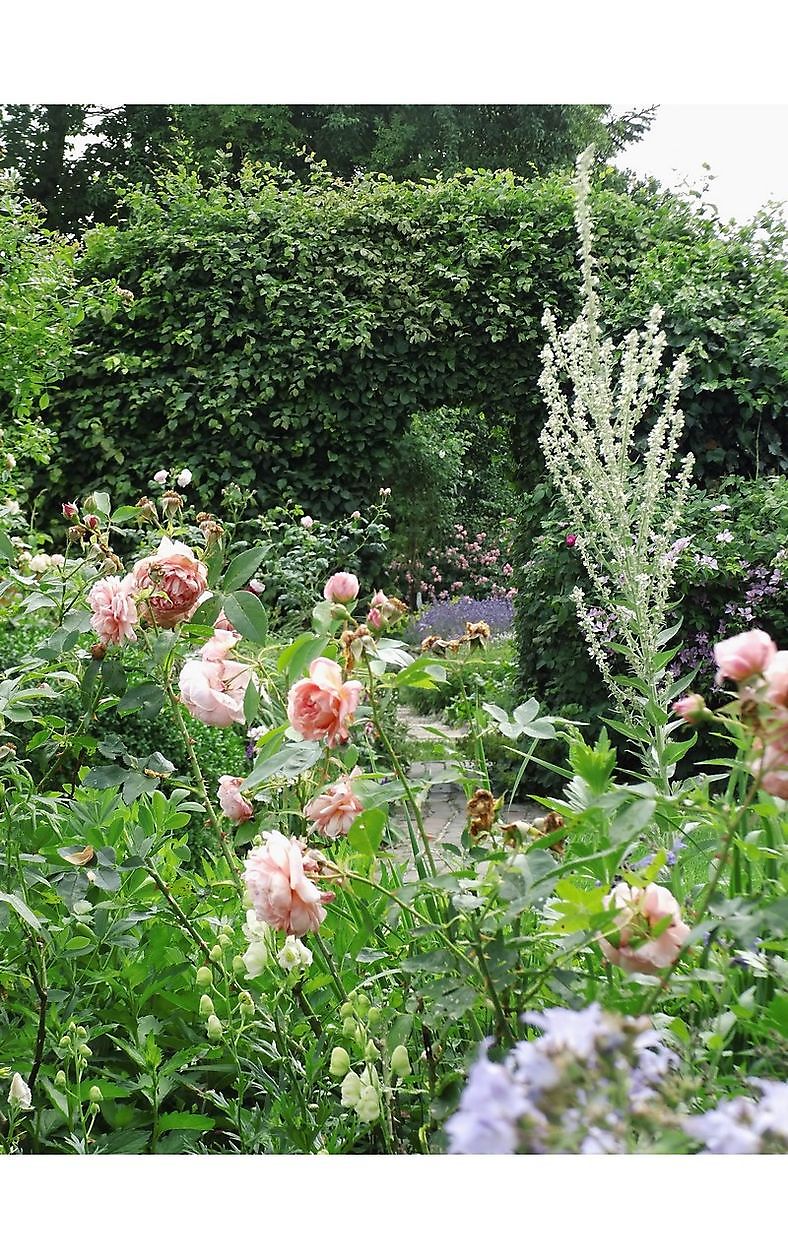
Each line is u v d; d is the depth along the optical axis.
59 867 1.32
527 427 6.14
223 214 6.15
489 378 6.07
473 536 11.54
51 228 10.43
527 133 11.54
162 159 10.59
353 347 6.00
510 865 0.82
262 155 10.56
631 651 2.56
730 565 4.46
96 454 6.12
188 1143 1.16
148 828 1.47
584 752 1.04
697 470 5.50
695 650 4.53
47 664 1.53
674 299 5.61
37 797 1.43
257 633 1.23
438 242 6.09
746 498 5.04
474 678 1.46
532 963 1.04
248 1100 1.33
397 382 6.07
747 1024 0.84
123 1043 1.23
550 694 4.83
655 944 0.81
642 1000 0.85
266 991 1.22
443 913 1.04
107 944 1.34
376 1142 1.07
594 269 5.89
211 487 5.95
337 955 1.32
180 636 1.31
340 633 1.05
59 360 5.43
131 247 6.20
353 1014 1.03
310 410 6.02
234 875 1.42
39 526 6.13
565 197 6.01
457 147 11.49
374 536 6.26
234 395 5.96
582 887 1.10
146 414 6.18
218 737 3.30
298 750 1.00
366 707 1.03
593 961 1.03
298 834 1.39
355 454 6.19
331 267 6.10
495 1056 0.83
